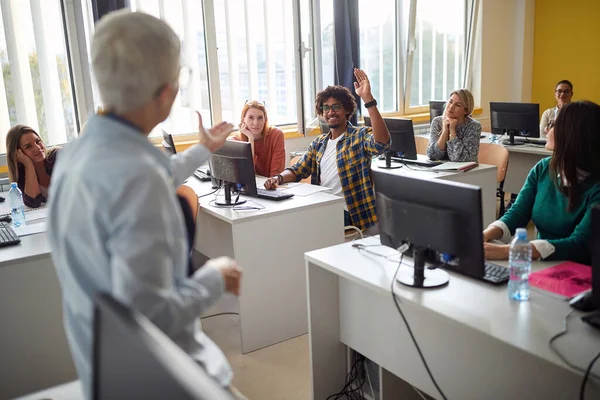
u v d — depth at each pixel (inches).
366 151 124.7
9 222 107.0
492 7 250.1
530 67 265.9
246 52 185.9
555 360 47.7
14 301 85.5
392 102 232.8
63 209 35.2
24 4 147.6
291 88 198.4
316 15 194.2
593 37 241.3
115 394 25.8
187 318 36.1
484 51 251.8
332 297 85.7
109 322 25.8
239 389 94.1
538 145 184.1
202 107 183.5
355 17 199.9
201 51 179.5
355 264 74.5
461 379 68.5
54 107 156.3
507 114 186.2
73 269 35.6
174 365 21.6
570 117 69.9
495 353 63.3
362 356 88.3
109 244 33.4
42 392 50.0
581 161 70.3
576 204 72.6
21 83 149.3
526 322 55.0
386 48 224.4
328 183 131.5
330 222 113.2
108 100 37.1
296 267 110.0
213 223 129.7
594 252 51.2
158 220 33.9
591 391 53.4
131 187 33.5
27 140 120.6
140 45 36.2
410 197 63.6
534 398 59.9
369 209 125.6
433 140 165.6
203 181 143.9
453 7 242.8
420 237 63.4
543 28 259.1
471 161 155.5
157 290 33.5
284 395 92.0
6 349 86.2
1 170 147.5
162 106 39.1
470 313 57.4
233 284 42.5
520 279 60.7
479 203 56.4
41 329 88.2
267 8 186.9
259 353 106.6
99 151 35.0
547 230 77.9
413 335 73.3
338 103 127.1
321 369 87.0
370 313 80.7
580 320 55.1
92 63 37.4
